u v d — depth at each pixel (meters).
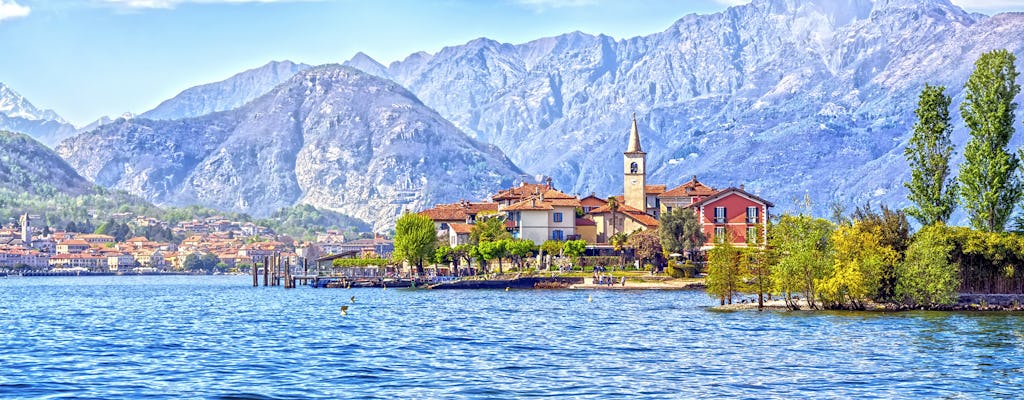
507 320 134.88
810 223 143.38
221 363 92.00
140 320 146.00
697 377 83.06
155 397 74.38
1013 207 142.38
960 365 88.56
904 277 136.50
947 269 135.62
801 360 92.06
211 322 139.38
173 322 140.62
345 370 87.31
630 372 85.81
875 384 79.50
